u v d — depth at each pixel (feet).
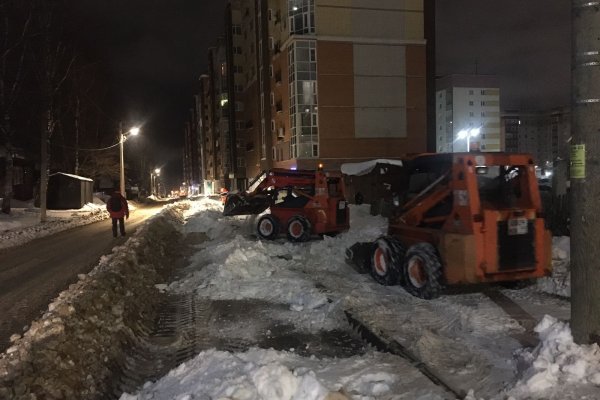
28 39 94.63
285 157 176.45
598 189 15.17
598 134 15.14
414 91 165.58
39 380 14.97
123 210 63.31
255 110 227.40
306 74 159.12
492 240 25.22
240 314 26.04
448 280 25.79
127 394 15.79
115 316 21.85
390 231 32.14
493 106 350.84
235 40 264.31
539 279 28.68
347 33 160.56
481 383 15.93
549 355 15.47
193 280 33.68
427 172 31.83
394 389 15.69
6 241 60.34
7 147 97.50
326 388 14.32
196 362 17.94
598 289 15.21
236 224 68.44
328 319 24.54
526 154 26.94
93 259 45.09
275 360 18.08
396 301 26.45
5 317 25.66
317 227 53.26
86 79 140.36
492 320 22.36
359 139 162.40
